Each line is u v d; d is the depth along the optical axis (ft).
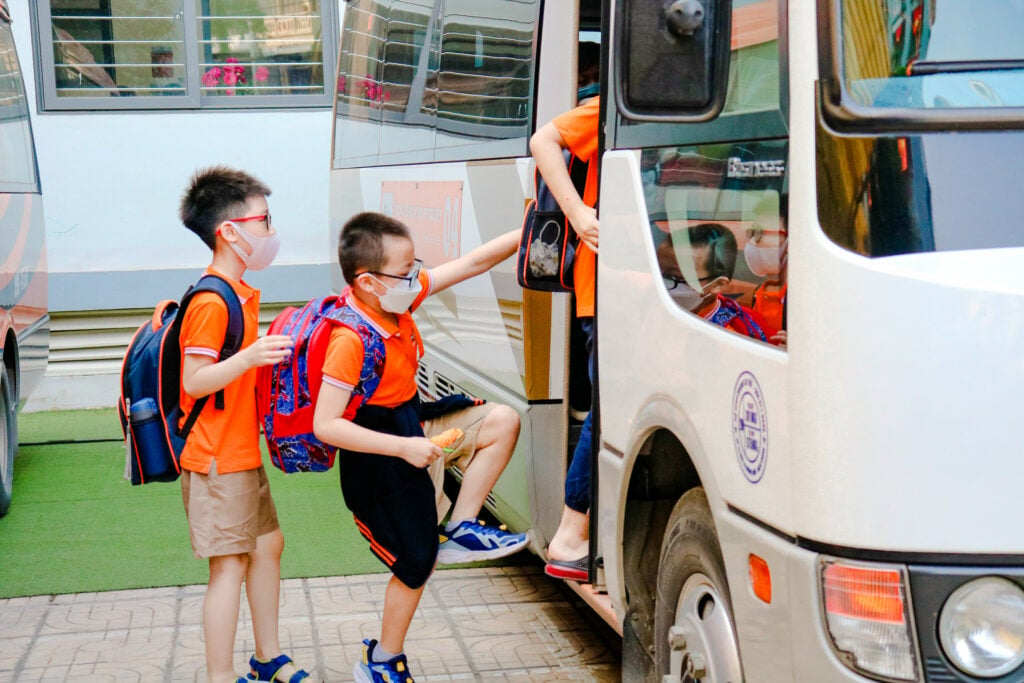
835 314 7.54
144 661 15.31
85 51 33.19
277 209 33.94
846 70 7.85
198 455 12.55
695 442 9.53
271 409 12.53
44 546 20.35
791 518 7.99
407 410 12.78
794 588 7.91
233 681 13.07
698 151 9.62
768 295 8.42
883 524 7.42
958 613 7.38
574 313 14.53
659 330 10.30
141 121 32.94
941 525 7.36
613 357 11.44
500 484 16.48
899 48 7.98
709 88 8.23
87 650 15.70
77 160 32.73
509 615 16.93
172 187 33.32
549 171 12.34
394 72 22.71
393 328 12.55
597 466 12.09
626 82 8.46
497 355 16.12
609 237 11.55
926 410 7.34
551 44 14.48
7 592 17.95
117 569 19.07
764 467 8.36
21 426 30.76
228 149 33.58
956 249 7.50
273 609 13.65
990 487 7.33
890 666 7.45
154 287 32.78
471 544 12.92
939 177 7.57
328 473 25.79
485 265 13.70
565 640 15.92
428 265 19.70
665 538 10.83
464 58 17.81
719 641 9.61
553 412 14.64
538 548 15.16
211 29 33.96
